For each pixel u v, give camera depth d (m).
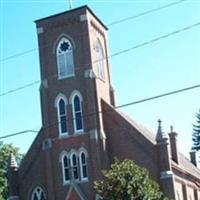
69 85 52.19
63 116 52.03
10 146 73.00
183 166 61.22
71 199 49.75
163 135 48.66
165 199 40.78
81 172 50.22
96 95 51.12
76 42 52.62
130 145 49.84
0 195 68.31
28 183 52.47
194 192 61.94
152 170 48.44
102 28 56.41
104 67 55.16
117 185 39.62
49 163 51.31
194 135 92.50
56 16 53.56
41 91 53.00
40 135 52.78
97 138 50.12
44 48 53.78
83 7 52.75
